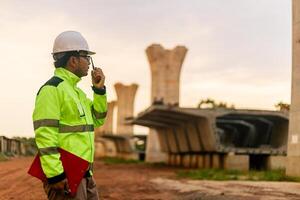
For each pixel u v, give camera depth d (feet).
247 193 55.93
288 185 68.08
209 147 132.98
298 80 84.07
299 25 83.71
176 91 239.30
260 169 134.92
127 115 361.10
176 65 240.53
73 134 15.99
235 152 131.13
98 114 17.83
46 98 15.74
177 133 160.76
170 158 179.11
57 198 15.79
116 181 78.07
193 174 99.14
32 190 54.13
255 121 147.13
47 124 15.53
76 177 15.78
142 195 55.93
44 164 15.33
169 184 72.43
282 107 134.62
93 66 17.69
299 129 83.35
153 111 137.18
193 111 132.98
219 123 152.46
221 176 92.32
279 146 137.69
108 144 414.21
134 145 315.37
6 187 57.36
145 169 138.72
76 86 17.07
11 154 126.72
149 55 242.37
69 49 16.79
